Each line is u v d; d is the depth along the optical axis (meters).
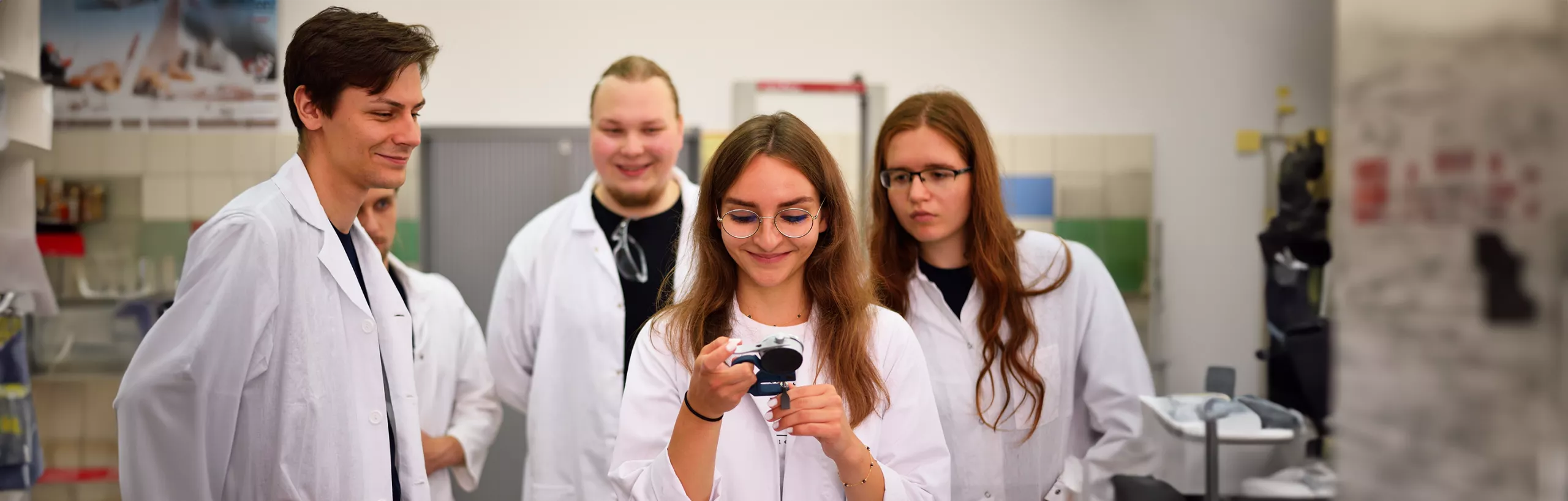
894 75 3.17
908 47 3.17
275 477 1.21
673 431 1.11
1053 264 1.59
